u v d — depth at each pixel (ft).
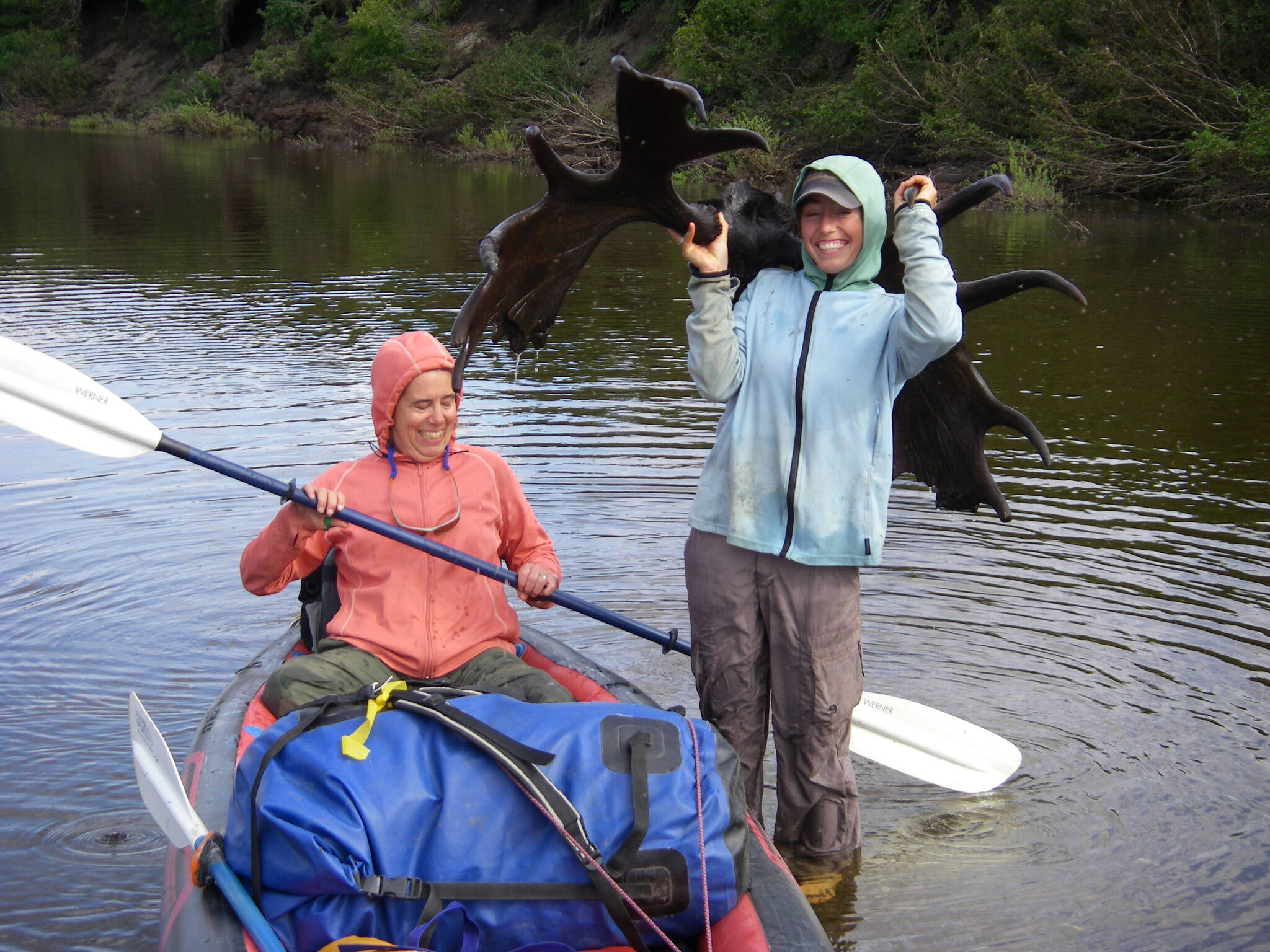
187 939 7.13
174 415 21.33
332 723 7.59
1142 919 9.12
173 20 139.33
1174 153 62.75
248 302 32.78
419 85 110.93
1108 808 10.59
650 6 101.50
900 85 72.69
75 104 142.20
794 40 83.82
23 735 11.35
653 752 7.47
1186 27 62.13
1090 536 16.80
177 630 13.58
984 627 13.99
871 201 9.02
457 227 50.83
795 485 9.19
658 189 9.18
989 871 9.78
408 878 6.93
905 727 11.03
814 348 9.14
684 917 7.29
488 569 9.55
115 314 30.63
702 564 9.78
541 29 108.47
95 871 9.50
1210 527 17.11
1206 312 33.22
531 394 23.57
